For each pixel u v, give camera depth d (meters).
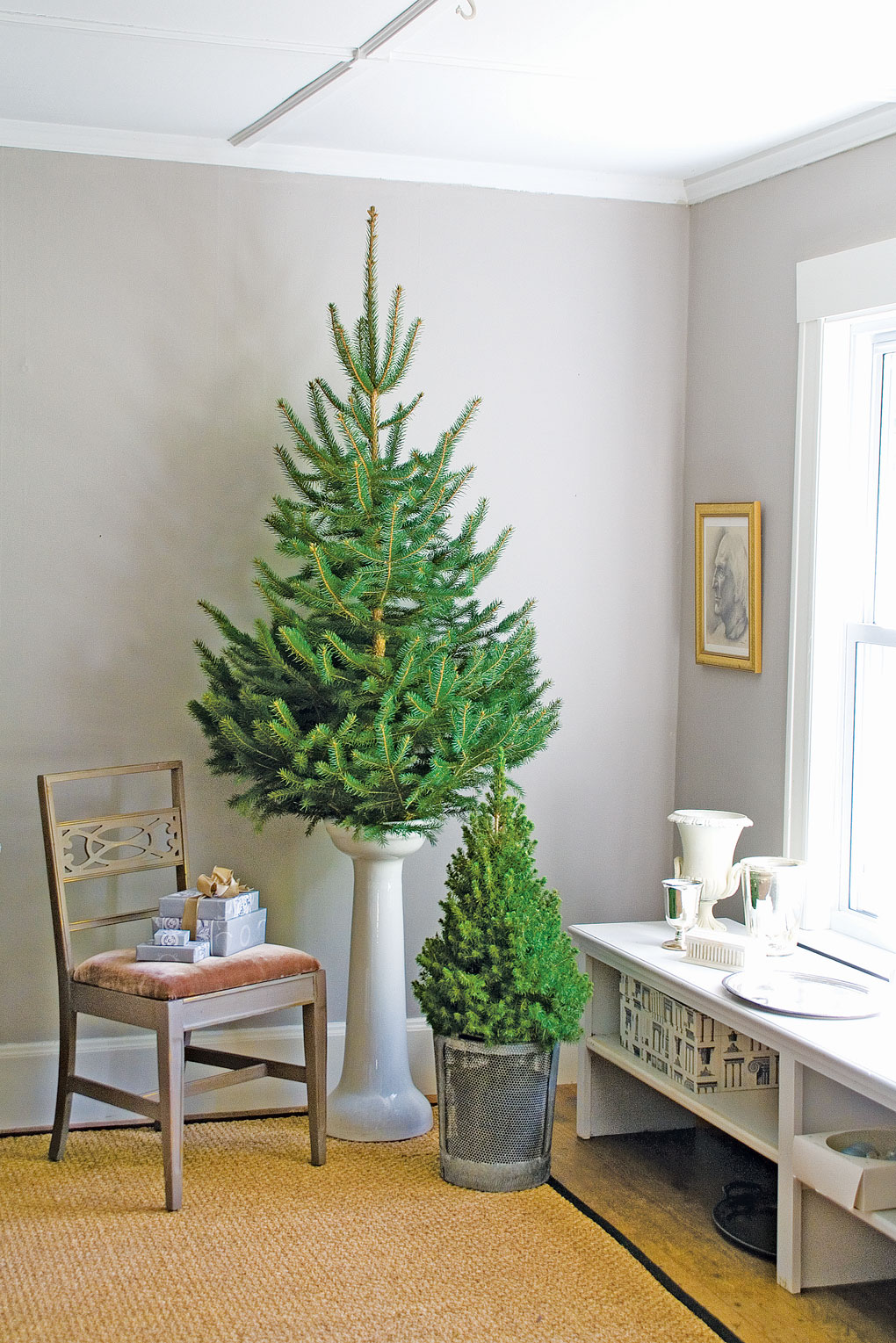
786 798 3.21
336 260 3.41
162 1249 2.59
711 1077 2.87
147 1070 3.35
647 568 3.71
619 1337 2.30
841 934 3.13
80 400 3.26
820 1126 2.50
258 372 3.38
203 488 3.36
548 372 3.60
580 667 3.66
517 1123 2.88
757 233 3.36
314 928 3.49
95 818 3.10
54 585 3.27
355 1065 3.24
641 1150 3.20
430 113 3.03
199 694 3.38
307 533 3.01
